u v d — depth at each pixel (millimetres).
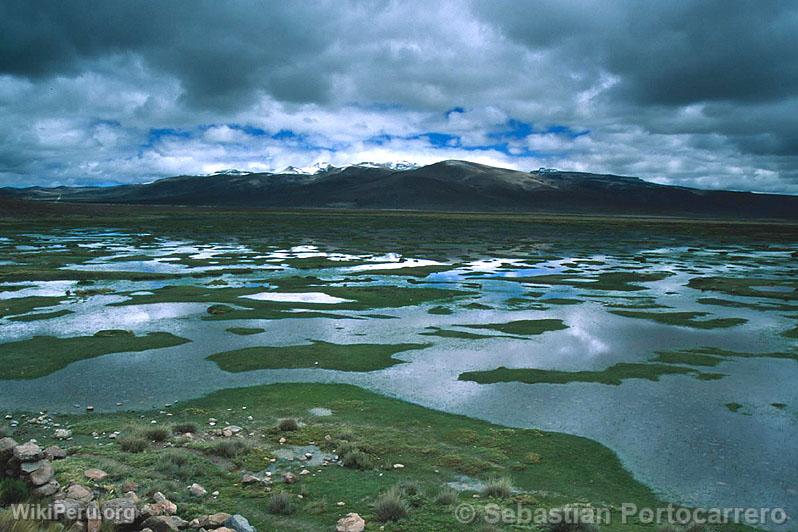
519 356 35688
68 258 83312
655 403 27078
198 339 39094
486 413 25516
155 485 15984
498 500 16234
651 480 18922
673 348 38062
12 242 107938
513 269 80188
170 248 103688
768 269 83000
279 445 20781
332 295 56969
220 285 62750
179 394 27641
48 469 15547
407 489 16703
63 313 47375
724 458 20859
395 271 75375
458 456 19875
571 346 38344
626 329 43875
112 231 142750
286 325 43875
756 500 17641
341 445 20344
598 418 25000
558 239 139750
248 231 150750
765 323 46375
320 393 27938
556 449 21219
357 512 15148
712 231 184125
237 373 31328
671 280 71188
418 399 27422
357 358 34406
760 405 26906
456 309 50938
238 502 15719
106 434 21594
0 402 26109
